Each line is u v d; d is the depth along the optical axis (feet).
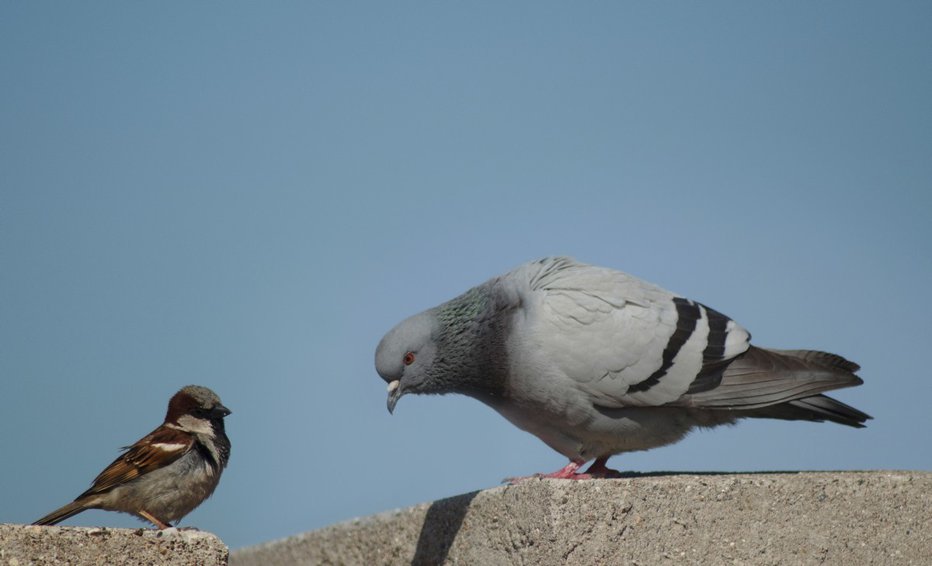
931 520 30.09
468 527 31.96
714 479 28.81
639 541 27.76
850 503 29.60
